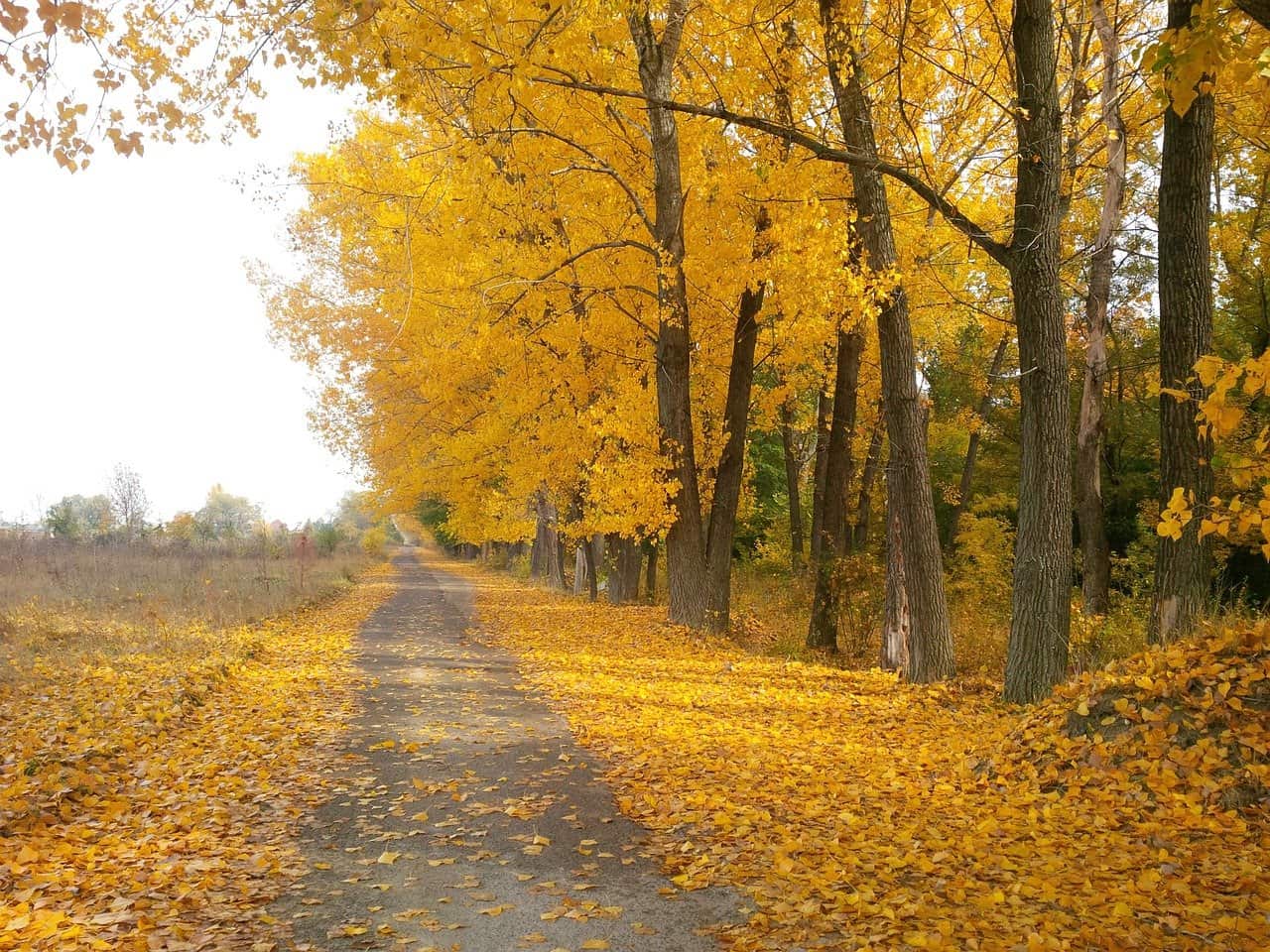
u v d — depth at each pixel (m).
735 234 13.47
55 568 18.97
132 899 3.89
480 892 4.22
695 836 5.02
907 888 4.11
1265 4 3.05
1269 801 4.83
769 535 26.69
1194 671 5.76
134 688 9.13
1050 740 6.14
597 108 13.38
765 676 10.88
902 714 8.81
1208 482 7.81
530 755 7.09
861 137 10.22
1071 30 11.08
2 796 5.09
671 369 14.66
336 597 24.23
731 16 10.62
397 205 13.88
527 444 19.69
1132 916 3.66
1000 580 20.52
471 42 5.44
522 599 25.20
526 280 14.26
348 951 3.53
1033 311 8.86
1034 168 8.68
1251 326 18.28
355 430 23.31
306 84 5.78
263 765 6.63
